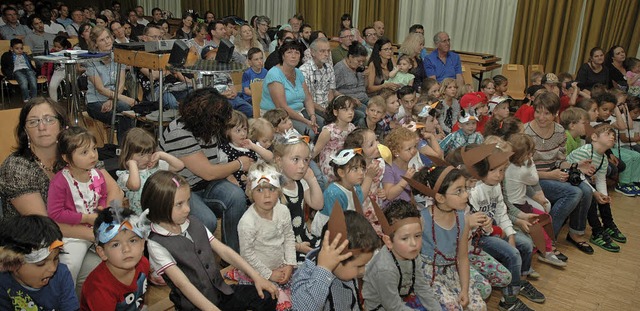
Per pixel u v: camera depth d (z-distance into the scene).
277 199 2.10
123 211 1.68
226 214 2.52
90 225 2.08
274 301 2.00
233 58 5.33
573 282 2.98
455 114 4.47
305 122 3.86
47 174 2.12
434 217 2.24
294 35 6.42
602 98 4.39
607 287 2.95
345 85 4.71
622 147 4.57
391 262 1.92
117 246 1.66
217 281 1.94
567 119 3.89
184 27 8.38
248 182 2.09
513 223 2.98
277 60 5.15
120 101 3.97
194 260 1.85
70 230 2.03
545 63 6.59
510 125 3.44
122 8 11.27
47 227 1.61
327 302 1.71
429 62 5.61
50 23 7.94
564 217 3.31
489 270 2.57
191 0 10.10
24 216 1.62
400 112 4.03
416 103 3.85
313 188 2.46
